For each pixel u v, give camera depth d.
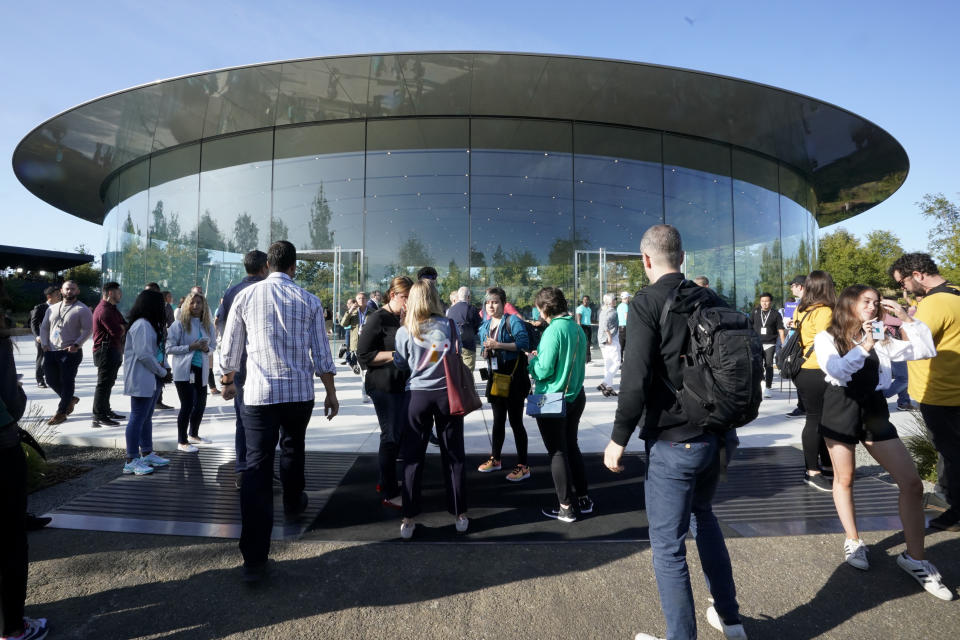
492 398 4.28
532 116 12.90
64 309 6.11
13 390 2.38
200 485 4.10
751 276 14.52
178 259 14.16
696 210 13.84
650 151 13.52
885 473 4.44
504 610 2.43
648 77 10.47
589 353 12.97
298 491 3.45
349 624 2.31
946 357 3.07
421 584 2.66
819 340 2.89
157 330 4.45
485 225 12.96
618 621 2.35
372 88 11.14
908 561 2.66
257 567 2.64
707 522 2.24
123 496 3.87
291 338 2.95
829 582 2.69
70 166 15.62
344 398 8.09
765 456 4.96
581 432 5.85
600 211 13.26
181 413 4.93
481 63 10.03
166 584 2.66
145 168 14.96
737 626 2.15
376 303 8.78
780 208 15.02
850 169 15.27
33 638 2.17
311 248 13.18
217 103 11.66
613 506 3.71
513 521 3.45
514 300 12.98
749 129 12.83
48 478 4.22
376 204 13.02
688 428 2.02
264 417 2.81
